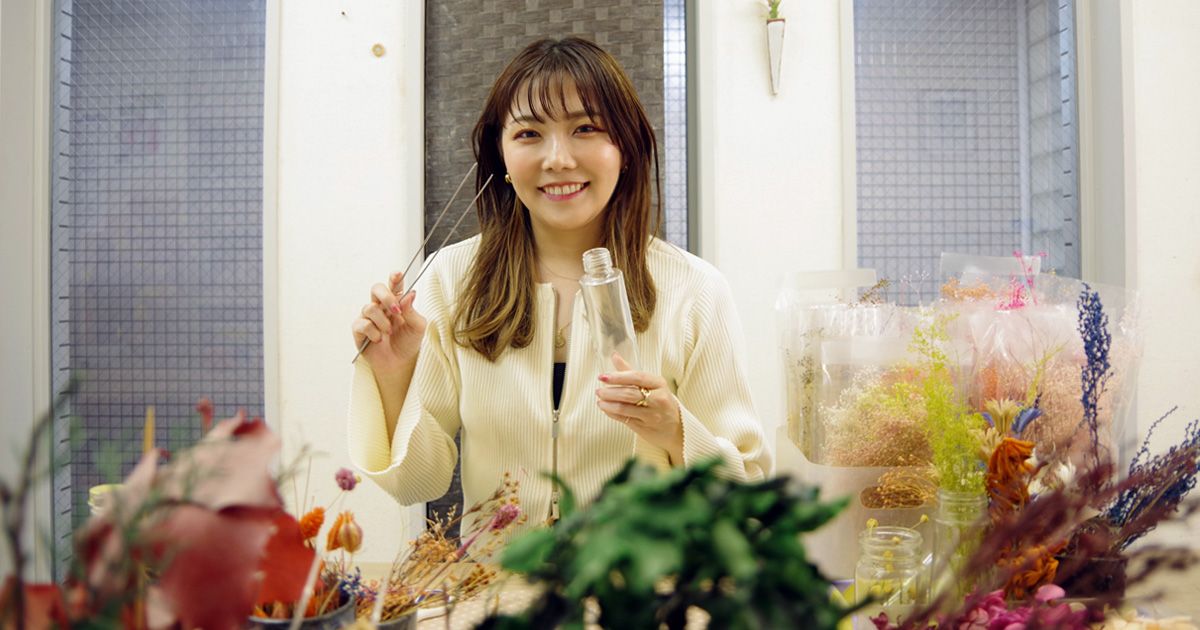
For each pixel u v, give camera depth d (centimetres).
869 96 282
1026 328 119
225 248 282
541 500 158
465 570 101
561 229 166
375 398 161
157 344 285
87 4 282
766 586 39
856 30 281
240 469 49
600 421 158
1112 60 276
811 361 130
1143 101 274
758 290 273
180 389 285
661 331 164
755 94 271
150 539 45
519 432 161
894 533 102
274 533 62
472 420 163
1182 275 276
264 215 273
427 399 166
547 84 151
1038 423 112
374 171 272
